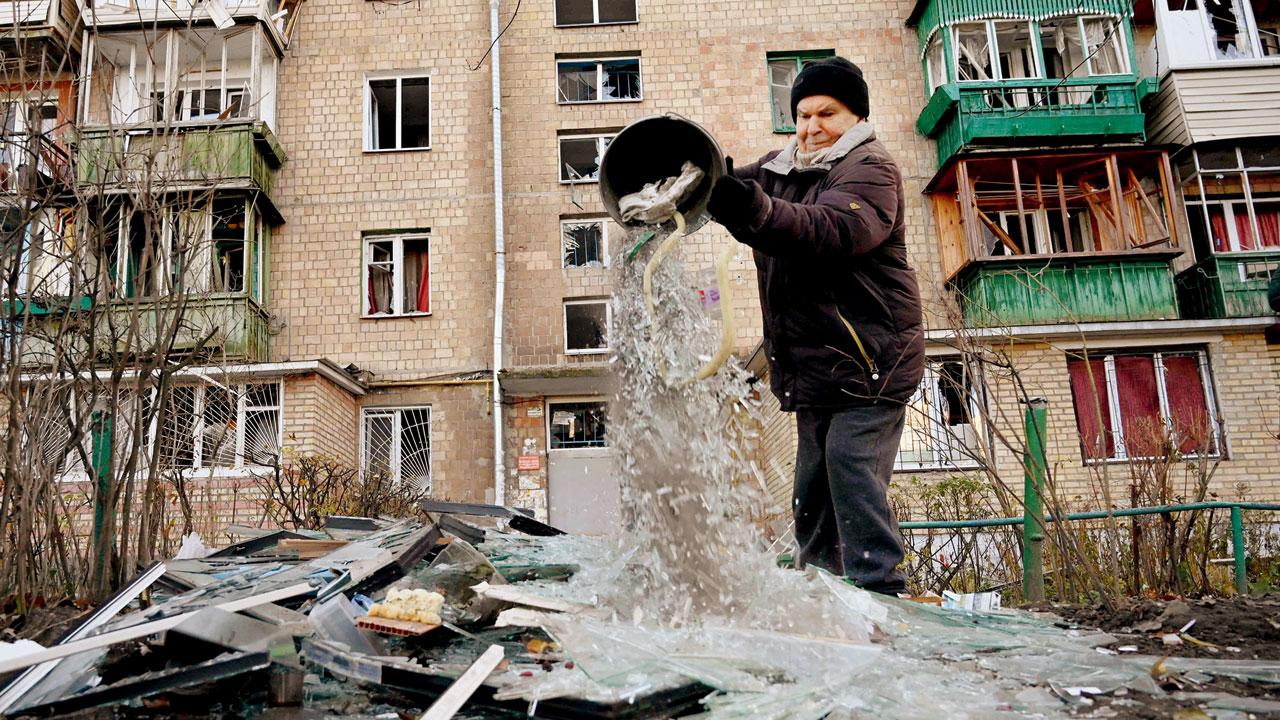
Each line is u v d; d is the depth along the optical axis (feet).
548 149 46.62
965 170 41.01
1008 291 38.34
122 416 11.45
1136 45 45.96
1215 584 14.49
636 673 6.08
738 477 8.39
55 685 6.28
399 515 29.66
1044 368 37.42
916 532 17.78
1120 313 38.19
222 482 24.00
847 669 6.53
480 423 43.37
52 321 11.02
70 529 10.93
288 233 44.96
